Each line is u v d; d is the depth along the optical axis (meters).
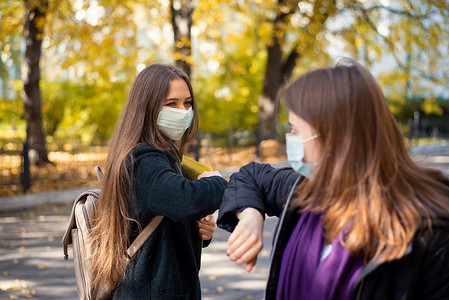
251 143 16.41
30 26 11.73
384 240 1.05
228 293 4.20
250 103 20.20
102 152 11.29
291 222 1.23
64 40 11.46
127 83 14.44
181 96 1.71
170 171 1.55
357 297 1.07
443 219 1.05
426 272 1.05
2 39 11.83
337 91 1.12
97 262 1.59
